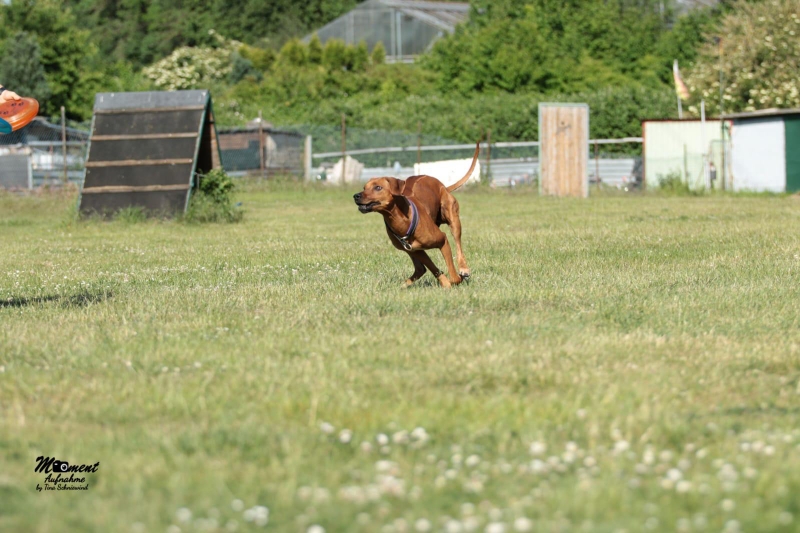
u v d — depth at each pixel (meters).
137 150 24.78
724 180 38.12
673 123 38.41
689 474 5.18
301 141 43.22
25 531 4.53
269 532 4.48
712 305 10.39
